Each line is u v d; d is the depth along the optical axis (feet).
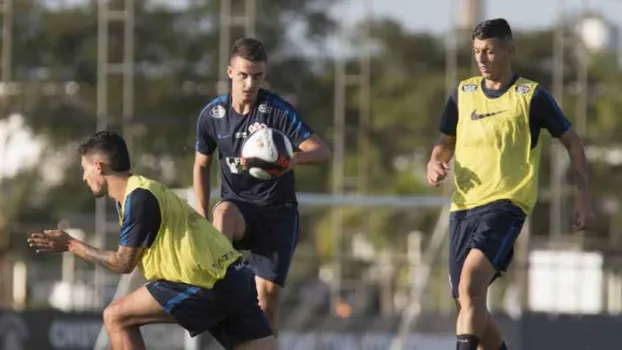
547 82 318.04
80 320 186.50
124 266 94.53
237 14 266.77
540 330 175.73
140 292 96.48
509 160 100.68
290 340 176.65
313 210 282.15
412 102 324.80
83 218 284.00
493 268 99.55
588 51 287.69
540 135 102.78
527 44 321.52
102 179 94.58
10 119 294.87
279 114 102.68
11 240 273.33
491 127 100.78
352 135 286.05
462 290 98.94
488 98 101.55
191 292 95.50
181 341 176.24
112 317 97.14
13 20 298.35
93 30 302.86
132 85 257.75
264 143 101.30
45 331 186.09
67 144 301.22
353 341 176.04
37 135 299.17
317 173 326.44
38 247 94.94
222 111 103.96
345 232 288.51
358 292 248.73
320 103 321.52
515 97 100.78
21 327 185.88
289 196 107.86
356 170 306.55
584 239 246.47
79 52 303.07
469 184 101.40
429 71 341.41
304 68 321.93
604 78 298.56
